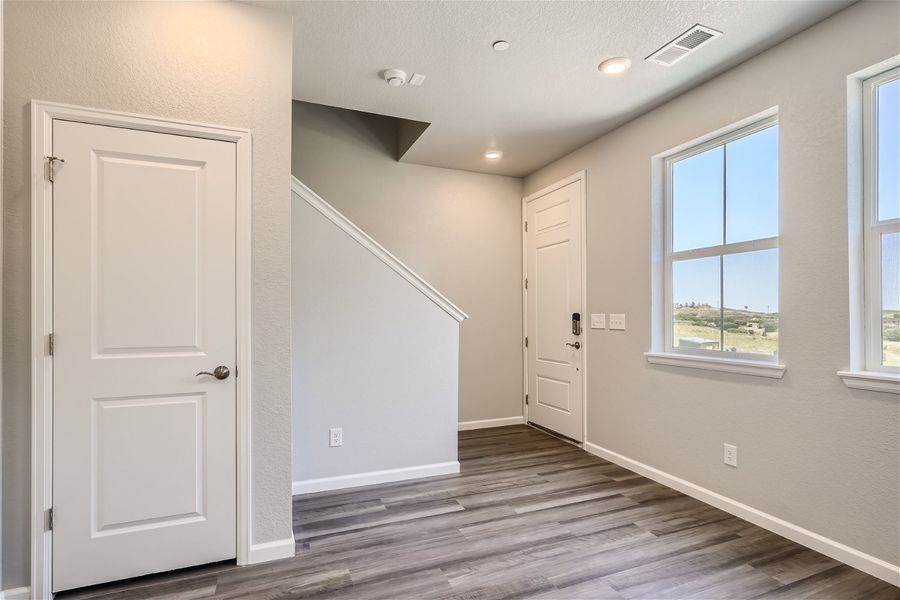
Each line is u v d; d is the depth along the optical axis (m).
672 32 2.25
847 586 1.87
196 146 1.99
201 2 2.01
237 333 2.04
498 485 2.99
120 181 1.89
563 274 4.05
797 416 2.22
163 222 1.94
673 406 2.92
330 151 4.06
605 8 2.07
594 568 2.01
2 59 1.74
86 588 1.86
